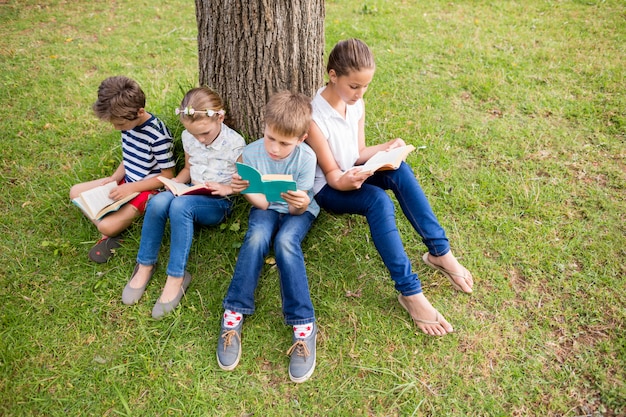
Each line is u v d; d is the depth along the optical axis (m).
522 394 2.24
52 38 5.27
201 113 2.54
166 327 2.51
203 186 2.61
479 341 2.44
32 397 2.23
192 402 2.21
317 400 2.24
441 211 3.11
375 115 3.90
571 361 2.35
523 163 3.44
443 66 4.58
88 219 3.07
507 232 2.96
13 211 3.14
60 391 2.25
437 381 2.29
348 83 2.40
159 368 2.33
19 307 2.59
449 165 3.43
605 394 2.21
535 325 2.50
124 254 2.86
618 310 2.54
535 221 3.04
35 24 5.62
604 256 2.81
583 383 2.27
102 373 2.33
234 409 2.20
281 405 2.22
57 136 3.76
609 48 4.78
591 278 2.70
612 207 3.08
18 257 2.85
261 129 3.05
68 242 2.92
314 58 2.90
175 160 3.17
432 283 2.71
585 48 4.80
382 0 6.07
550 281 2.71
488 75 4.40
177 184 2.71
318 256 2.85
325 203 2.70
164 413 2.18
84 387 2.27
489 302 2.62
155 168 2.96
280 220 2.63
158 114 3.54
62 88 4.36
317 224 3.00
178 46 5.14
